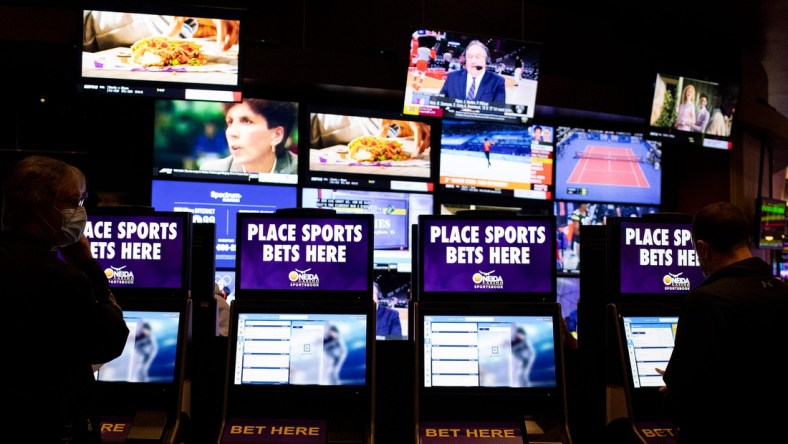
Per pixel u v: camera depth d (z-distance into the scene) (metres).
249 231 3.33
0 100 6.86
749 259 2.38
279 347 3.21
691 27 8.18
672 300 3.48
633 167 7.93
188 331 3.23
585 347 3.63
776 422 2.20
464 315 3.30
